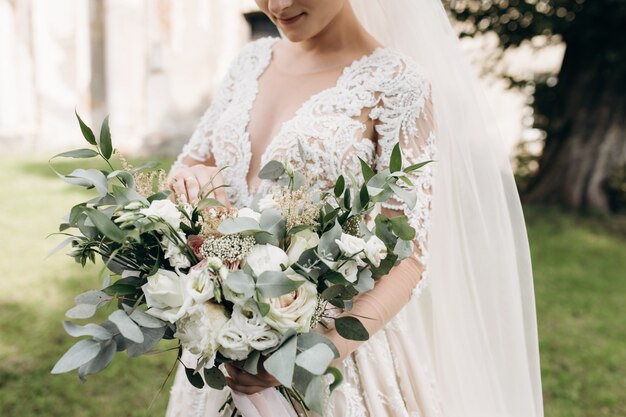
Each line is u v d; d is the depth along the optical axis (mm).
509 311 1565
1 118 10828
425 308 1597
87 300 1090
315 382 967
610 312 4652
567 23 7230
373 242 1092
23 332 3732
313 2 1332
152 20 10547
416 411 1467
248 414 1159
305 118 1452
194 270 1018
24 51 10844
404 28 1586
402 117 1409
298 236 1085
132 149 10805
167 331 1066
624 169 8305
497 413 1593
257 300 984
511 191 1612
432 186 1418
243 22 10609
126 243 1059
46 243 5570
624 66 7531
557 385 3447
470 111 1558
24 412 2918
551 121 8609
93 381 3215
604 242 6879
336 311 1323
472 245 1565
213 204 1081
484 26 7508
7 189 7629
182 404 1540
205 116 1799
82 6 10766
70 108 11109
